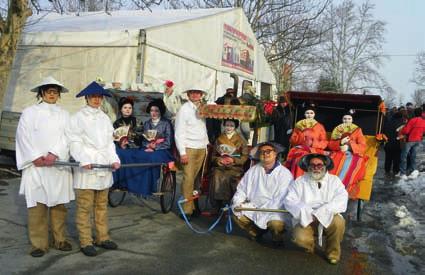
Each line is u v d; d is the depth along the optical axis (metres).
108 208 7.53
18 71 11.63
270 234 6.46
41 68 11.38
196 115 7.03
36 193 4.98
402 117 14.06
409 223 7.48
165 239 6.02
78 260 5.09
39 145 4.91
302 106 8.90
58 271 4.75
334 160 7.21
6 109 11.77
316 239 5.83
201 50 14.03
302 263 5.38
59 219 5.31
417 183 11.79
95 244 5.57
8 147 10.66
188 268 5.04
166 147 7.27
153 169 7.11
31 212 5.06
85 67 10.93
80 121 5.14
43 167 4.97
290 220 5.68
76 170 5.19
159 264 5.11
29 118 4.89
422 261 5.67
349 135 7.52
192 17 13.87
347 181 6.97
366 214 8.14
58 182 5.08
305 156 5.59
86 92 5.16
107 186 5.37
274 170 5.91
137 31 10.52
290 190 5.62
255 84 20.16
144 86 9.01
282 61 34.78
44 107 5.02
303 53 30.09
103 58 10.78
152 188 7.14
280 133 11.73
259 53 20.47
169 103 9.38
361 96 8.12
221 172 6.85
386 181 12.24
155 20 13.12
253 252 5.67
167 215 7.28
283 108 11.83
